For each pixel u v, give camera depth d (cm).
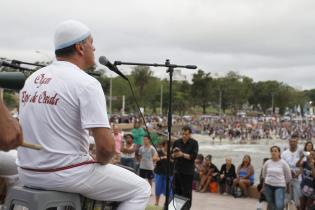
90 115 296
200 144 5516
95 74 368
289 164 1155
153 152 1238
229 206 1252
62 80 302
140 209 328
